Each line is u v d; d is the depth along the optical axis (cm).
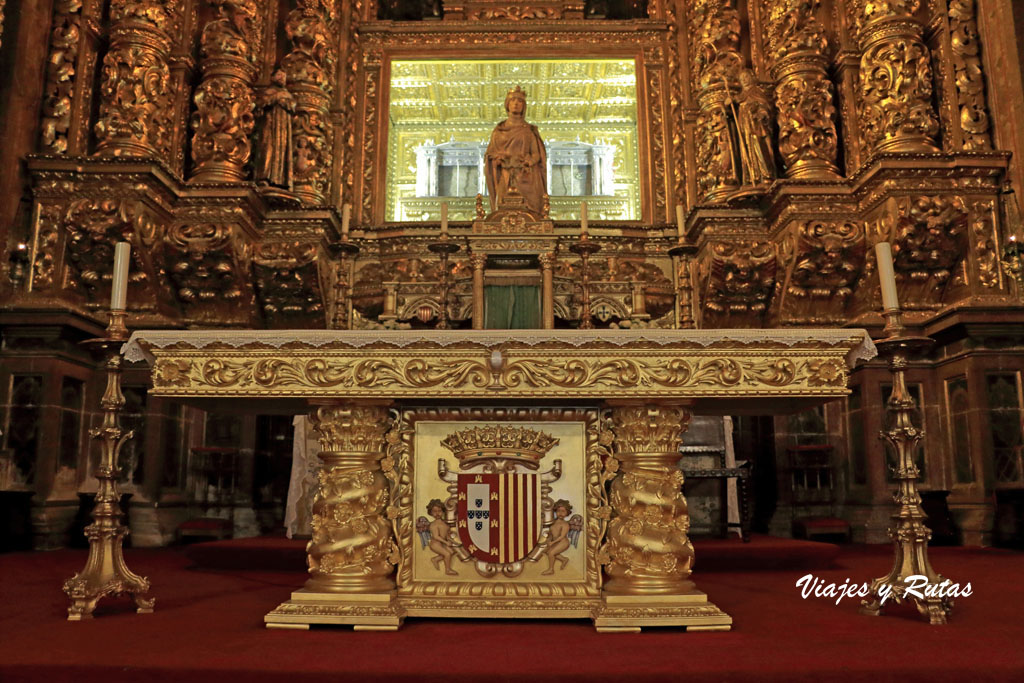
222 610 395
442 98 1130
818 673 267
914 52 870
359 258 973
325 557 363
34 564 611
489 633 336
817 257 852
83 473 817
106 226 796
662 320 948
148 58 886
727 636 328
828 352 373
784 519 852
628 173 1102
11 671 272
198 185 859
